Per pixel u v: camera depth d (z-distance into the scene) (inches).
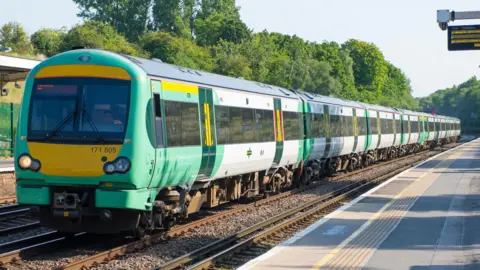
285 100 906.7
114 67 501.7
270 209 794.2
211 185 686.5
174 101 558.3
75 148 490.0
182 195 591.8
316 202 868.6
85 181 489.7
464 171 1301.7
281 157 883.4
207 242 560.7
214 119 650.8
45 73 509.4
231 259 494.9
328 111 1185.4
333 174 1333.7
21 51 2375.7
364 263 425.1
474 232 554.9
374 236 531.8
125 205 486.6
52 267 447.2
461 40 987.3
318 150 1104.2
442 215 660.1
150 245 537.3
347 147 1341.0
